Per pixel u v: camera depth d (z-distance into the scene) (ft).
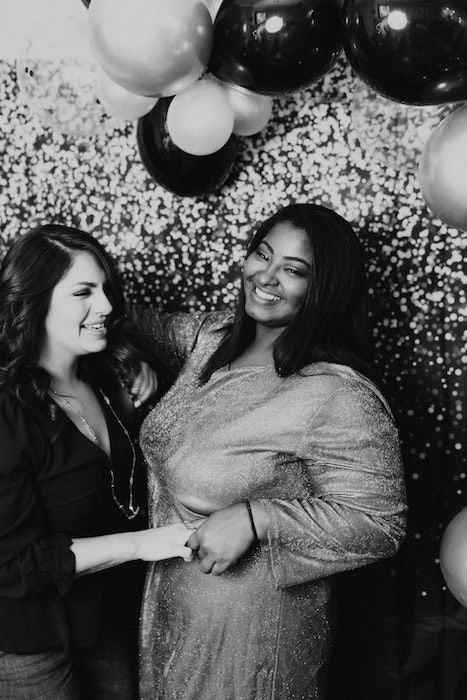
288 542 4.23
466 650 6.20
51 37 5.24
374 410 4.33
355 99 5.32
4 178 6.33
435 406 6.04
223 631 4.52
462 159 4.09
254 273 4.72
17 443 4.14
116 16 3.91
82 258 4.52
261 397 4.54
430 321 5.97
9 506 4.06
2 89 6.17
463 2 3.43
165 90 4.21
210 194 6.14
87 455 4.45
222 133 4.86
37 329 4.48
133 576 5.81
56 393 4.64
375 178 5.90
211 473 4.51
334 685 6.34
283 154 6.01
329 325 4.65
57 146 6.23
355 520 4.18
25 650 4.31
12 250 4.53
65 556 4.20
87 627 4.58
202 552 4.25
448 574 4.77
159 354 5.57
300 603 4.54
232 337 4.99
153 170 5.42
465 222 4.27
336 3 3.93
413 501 6.14
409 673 6.27
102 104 5.24
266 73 4.02
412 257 5.92
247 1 3.89
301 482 4.54
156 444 4.82
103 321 4.62
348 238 4.67
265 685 4.53
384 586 6.23
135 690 5.25
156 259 6.29
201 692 4.63
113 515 4.88
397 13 3.50
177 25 3.90
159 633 4.83
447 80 3.69
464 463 6.05
